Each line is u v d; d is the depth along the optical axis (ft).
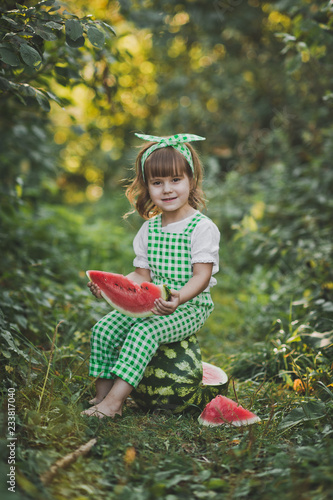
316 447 7.54
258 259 20.15
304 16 14.61
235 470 7.29
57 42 11.04
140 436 8.07
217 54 29.99
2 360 9.91
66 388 9.28
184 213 9.87
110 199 34.76
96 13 15.02
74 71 11.42
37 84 12.50
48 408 8.36
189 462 7.45
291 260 17.47
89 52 12.37
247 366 12.05
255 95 29.43
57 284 15.96
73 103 12.92
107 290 9.21
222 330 15.88
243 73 29.27
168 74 30.37
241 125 29.91
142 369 8.84
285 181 22.90
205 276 9.30
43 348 11.61
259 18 26.91
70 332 12.51
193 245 9.51
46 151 20.27
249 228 19.58
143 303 8.86
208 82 29.81
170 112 31.19
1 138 17.70
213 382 9.78
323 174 20.61
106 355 9.34
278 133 25.68
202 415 9.00
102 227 25.35
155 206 10.62
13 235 17.90
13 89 10.18
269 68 28.19
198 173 10.39
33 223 20.88
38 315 12.87
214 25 25.80
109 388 9.32
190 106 30.58
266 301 16.28
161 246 9.73
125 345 8.91
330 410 8.72
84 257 21.49
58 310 13.65
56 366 10.66
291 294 15.38
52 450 7.33
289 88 26.35
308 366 11.28
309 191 20.63
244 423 8.68
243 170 28.50
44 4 8.96
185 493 6.71
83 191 40.04
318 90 24.38
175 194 9.51
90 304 14.10
